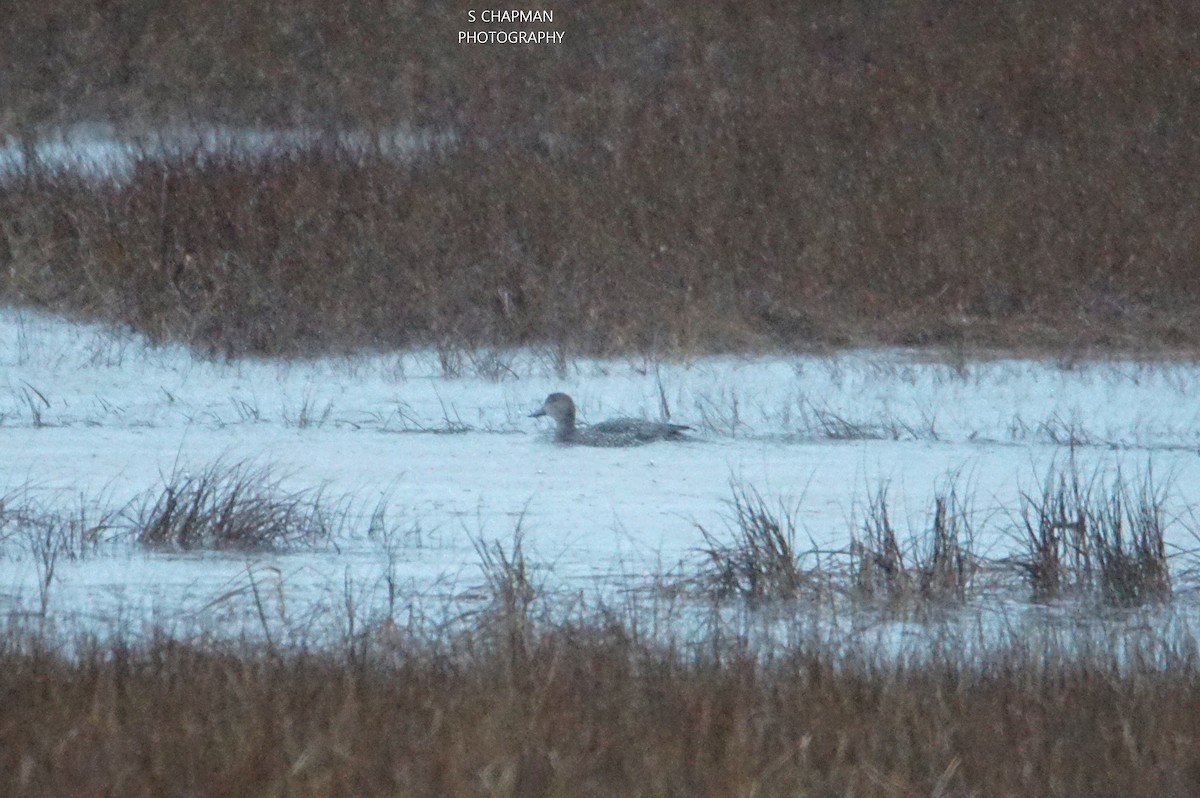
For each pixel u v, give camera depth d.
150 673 27.66
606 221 84.50
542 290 75.81
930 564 37.97
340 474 49.44
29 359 66.56
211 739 24.70
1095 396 65.25
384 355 70.62
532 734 25.09
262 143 93.56
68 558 38.69
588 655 28.73
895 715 26.69
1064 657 30.08
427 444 54.88
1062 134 100.31
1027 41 110.75
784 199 88.69
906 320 77.94
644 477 49.94
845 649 30.62
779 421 59.94
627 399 63.72
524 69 108.62
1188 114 102.38
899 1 115.88
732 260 82.19
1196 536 41.31
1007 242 86.62
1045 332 77.31
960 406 63.03
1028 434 58.53
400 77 107.81
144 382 64.44
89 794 22.88
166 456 51.22
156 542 40.44
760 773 24.55
